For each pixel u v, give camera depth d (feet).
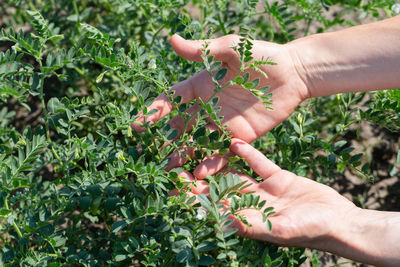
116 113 2.53
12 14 3.50
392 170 3.28
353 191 3.43
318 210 2.48
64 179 2.60
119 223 2.42
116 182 2.60
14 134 2.69
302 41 2.79
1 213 2.36
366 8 3.38
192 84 2.73
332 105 3.37
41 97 2.58
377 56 2.72
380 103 2.76
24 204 2.77
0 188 2.41
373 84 2.77
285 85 2.75
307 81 2.79
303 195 2.57
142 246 2.63
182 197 2.42
